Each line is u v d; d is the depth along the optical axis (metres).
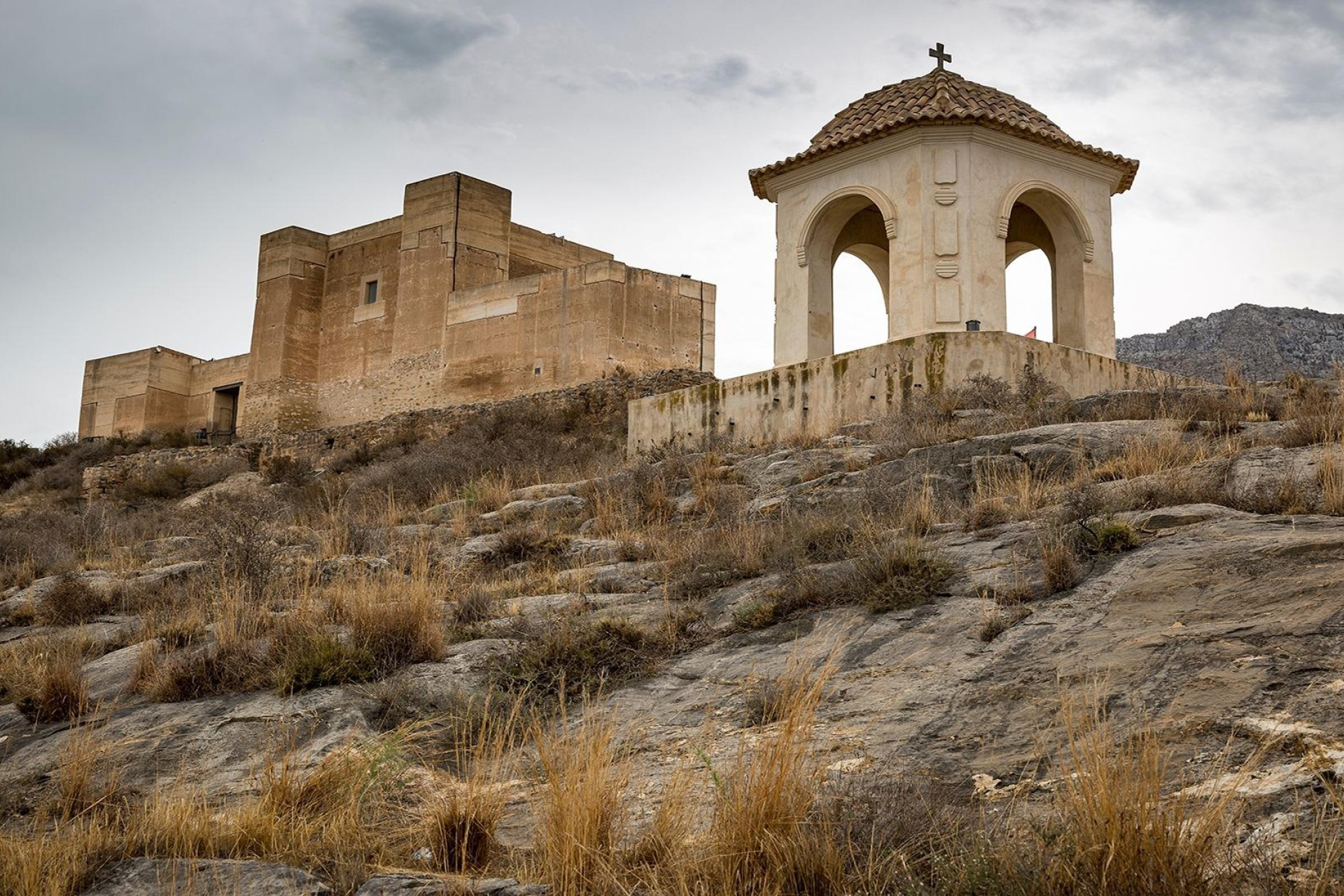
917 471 12.95
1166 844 4.14
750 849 4.84
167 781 7.46
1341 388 13.73
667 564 11.56
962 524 10.41
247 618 10.50
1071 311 20.39
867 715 6.67
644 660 8.67
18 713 9.41
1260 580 7.08
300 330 48.41
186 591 13.45
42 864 5.58
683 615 9.49
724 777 5.86
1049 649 6.96
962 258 19.22
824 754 6.18
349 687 8.79
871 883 4.52
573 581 11.66
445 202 44.03
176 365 57.69
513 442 29.14
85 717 9.11
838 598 9.04
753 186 21.94
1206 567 7.51
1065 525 9.02
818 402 18.98
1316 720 5.27
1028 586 8.14
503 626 9.96
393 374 44.91
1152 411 14.30
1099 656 6.63
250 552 13.47
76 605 13.95
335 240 49.22
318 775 6.62
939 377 17.69
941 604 8.33
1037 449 12.34
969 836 4.77
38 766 8.01
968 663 7.09
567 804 5.26
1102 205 20.72
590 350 38.47
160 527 25.39
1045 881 4.19
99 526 24.42
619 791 5.83
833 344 20.92
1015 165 19.95
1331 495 8.57
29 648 11.73
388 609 9.84
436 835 5.74
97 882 5.46
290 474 38.47
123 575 15.79
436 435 38.78
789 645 8.34
